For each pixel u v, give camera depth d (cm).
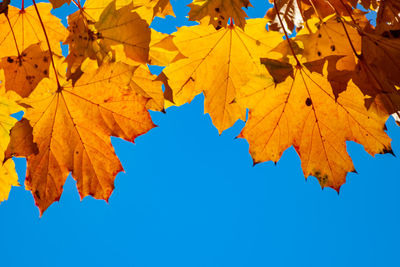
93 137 81
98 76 79
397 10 81
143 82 80
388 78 78
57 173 81
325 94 82
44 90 79
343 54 80
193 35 82
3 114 81
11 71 79
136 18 79
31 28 81
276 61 80
